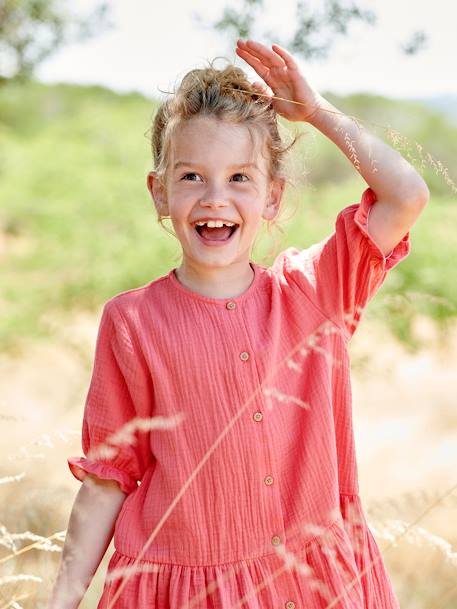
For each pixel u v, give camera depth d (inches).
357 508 80.9
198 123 78.5
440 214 248.8
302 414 78.4
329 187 324.8
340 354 81.0
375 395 252.8
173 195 79.2
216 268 79.4
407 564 129.5
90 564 79.1
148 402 78.8
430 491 70.2
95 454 79.9
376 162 80.1
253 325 78.7
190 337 77.4
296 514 76.2
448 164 540.1
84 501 79.7
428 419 229.9
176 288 79.8
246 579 74.2
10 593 85.4
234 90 80.0
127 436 77.0
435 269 228.5
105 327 80.4
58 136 392.8
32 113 566.9
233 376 76.5
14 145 394.9
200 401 76.4
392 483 185.5
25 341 263.4
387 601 79.7
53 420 198.8
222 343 77.2
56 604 77.4
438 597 118.6
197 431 76.1
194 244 78.7
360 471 196.4
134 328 78.6
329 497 77.1
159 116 84.0
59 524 104.4
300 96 83.8
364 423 231.9
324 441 77.4
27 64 270.8
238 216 79.0
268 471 75.8
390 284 222.4
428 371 273.9
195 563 74.5
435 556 128.4
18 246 338.6
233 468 75.2
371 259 80.9
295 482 77.0
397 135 81.3
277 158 83.4
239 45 84.7
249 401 73.5
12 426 196.5
